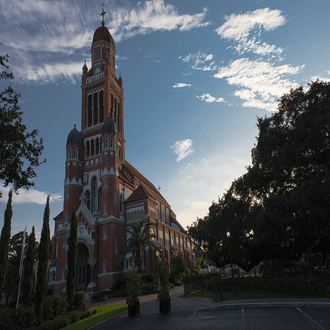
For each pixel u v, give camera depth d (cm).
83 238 5922
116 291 5147
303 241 3127
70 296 3166
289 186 3225
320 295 2248
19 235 7119
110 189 6234
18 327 2444
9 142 1981
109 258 5666
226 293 3084
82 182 6944
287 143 3011
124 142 7831
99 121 7331
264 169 3253
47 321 2497
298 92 3219
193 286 3728
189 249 9400
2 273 2931
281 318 1546
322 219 2717
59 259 6128
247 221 3406
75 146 7019
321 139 2798
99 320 2300
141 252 5203
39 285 2791
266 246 3419
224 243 3728
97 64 8100
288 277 2694
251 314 1736
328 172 2464
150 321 1919
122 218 6469
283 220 2644
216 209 3906
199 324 1608
